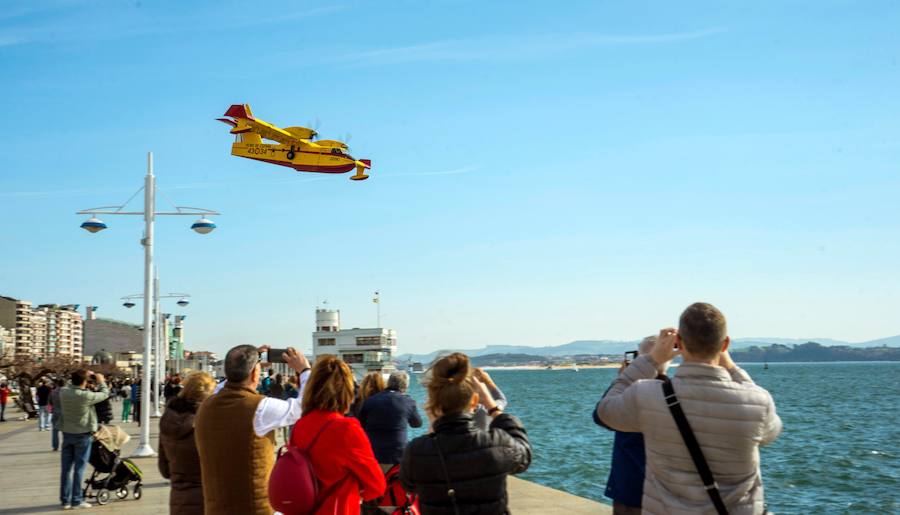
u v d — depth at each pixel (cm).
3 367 5806
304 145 4244
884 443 3578
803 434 4059
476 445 411
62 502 1167
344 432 460
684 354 387
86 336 14175
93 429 1191
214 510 524
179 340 10819
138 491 1261
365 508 720
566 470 2667
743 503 363
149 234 2023
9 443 2403
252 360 542
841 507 2058
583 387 14425
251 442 525
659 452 372
